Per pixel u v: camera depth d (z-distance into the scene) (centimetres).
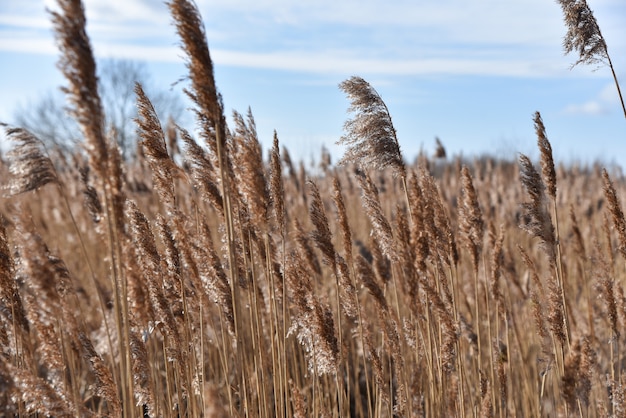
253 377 209
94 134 167
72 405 192
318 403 222
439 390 214
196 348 219
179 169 203
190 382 209
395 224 206
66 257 362
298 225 228
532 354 257
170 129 350
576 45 210
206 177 204
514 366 248
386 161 210
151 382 199
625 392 202
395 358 211
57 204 420
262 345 205
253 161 196
